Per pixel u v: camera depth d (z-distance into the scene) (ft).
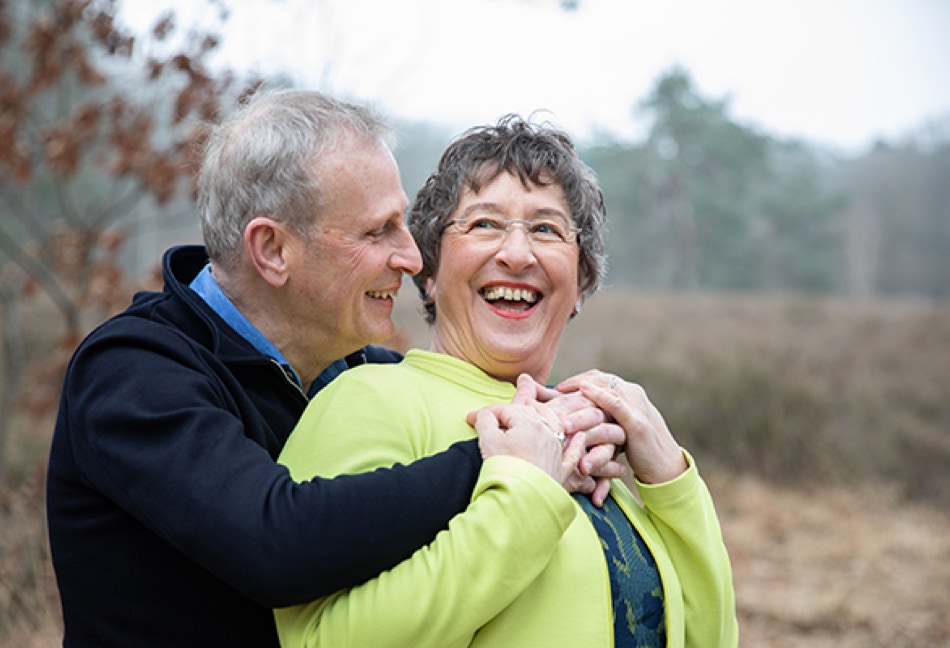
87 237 19.11
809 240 159.63
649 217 168.04
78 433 5.65
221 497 5.10
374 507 5.12
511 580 5.20
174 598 5.74
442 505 5.34
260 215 6.34
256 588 4.98
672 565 6.49
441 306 6.84
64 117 19.75
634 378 35.88
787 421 32.42
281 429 6.48
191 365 5.86
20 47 19.65
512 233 6.49
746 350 39.40
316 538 4.98
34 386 19.03
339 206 6.29
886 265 193.47
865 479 30.99
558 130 6.82
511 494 5.27
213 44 17.17
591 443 6.12
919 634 19.53
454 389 6.46
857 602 21.12
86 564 5.82
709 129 157.69
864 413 34.04
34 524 16.40
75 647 5.94
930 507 29.19
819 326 57.47
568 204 6.72
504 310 6.64
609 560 5.96
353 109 6.54
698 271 157.69
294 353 6.80
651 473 6.46
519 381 6.44
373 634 5.08
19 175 18.63
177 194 19.27
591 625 5.65
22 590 14.20
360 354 7.81
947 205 196.65
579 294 7.35
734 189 159.94
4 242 19.07
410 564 5.19
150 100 18.62
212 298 6.65
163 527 5.21
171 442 5.32
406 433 5.93
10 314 20.51
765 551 24.62
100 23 17.04
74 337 18.83
